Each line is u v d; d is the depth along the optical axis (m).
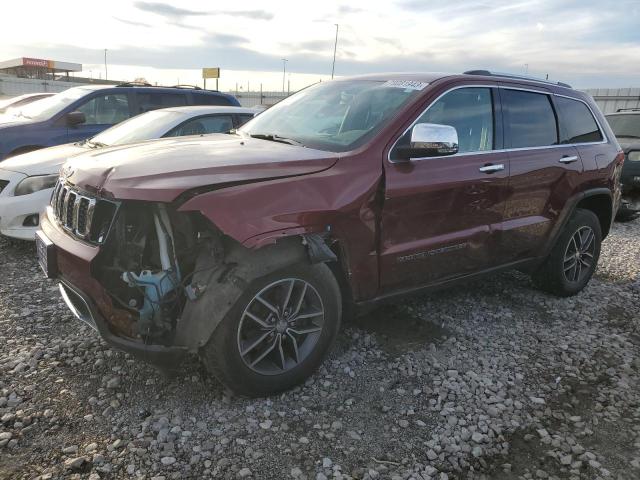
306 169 2.98
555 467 2.61
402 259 3.38
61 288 3.22
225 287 2.67
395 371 3.38
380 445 2.68
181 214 2.80
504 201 3.94
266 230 2.69
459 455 2.64
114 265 2.80
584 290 5.14
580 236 4.81
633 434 2.88
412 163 3.37
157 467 2.42
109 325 2.80
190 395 2.97
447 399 3.11
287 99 4.49
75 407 2.82
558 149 4.42
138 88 8.36
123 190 2.65
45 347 3.42
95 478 2.32
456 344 3.81
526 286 5.14
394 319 4.16
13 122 7.19
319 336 3.08
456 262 3.73
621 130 10.09
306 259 2.88
